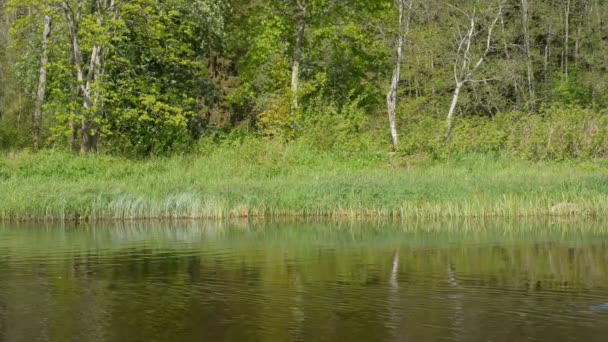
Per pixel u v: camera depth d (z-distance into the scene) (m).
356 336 10.97
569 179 25.80
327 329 11.29
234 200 23.94
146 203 23.56
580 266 15.56
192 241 19.17
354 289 13.65
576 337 10.84
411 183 25.44
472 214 23.48
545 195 24.12
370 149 32.28
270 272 15.20
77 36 31.19
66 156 29.25
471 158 31.22
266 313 12.15
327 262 16.19
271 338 10.94
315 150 31.44
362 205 23.77
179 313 12.21
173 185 25.44
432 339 10.82
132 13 31.45
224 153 30.75
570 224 21.86
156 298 13.18
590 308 12.30
